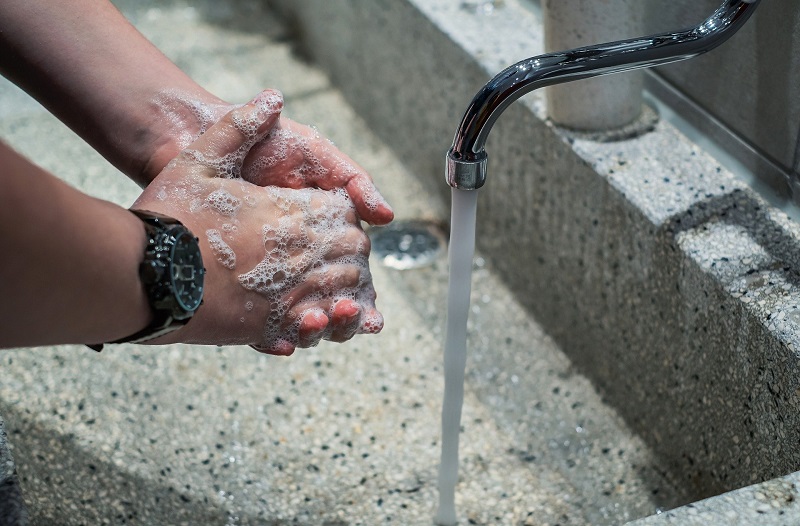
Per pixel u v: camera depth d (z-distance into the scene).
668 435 0.80
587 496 0.79
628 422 0.85
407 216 1.12
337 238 0.64
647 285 0.78
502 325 0.98
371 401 0.88
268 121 0.62
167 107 0.67
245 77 1.30
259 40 1.38
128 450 0.80
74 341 0.48
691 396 0.76
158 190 0.58
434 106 1.06
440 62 1.02
